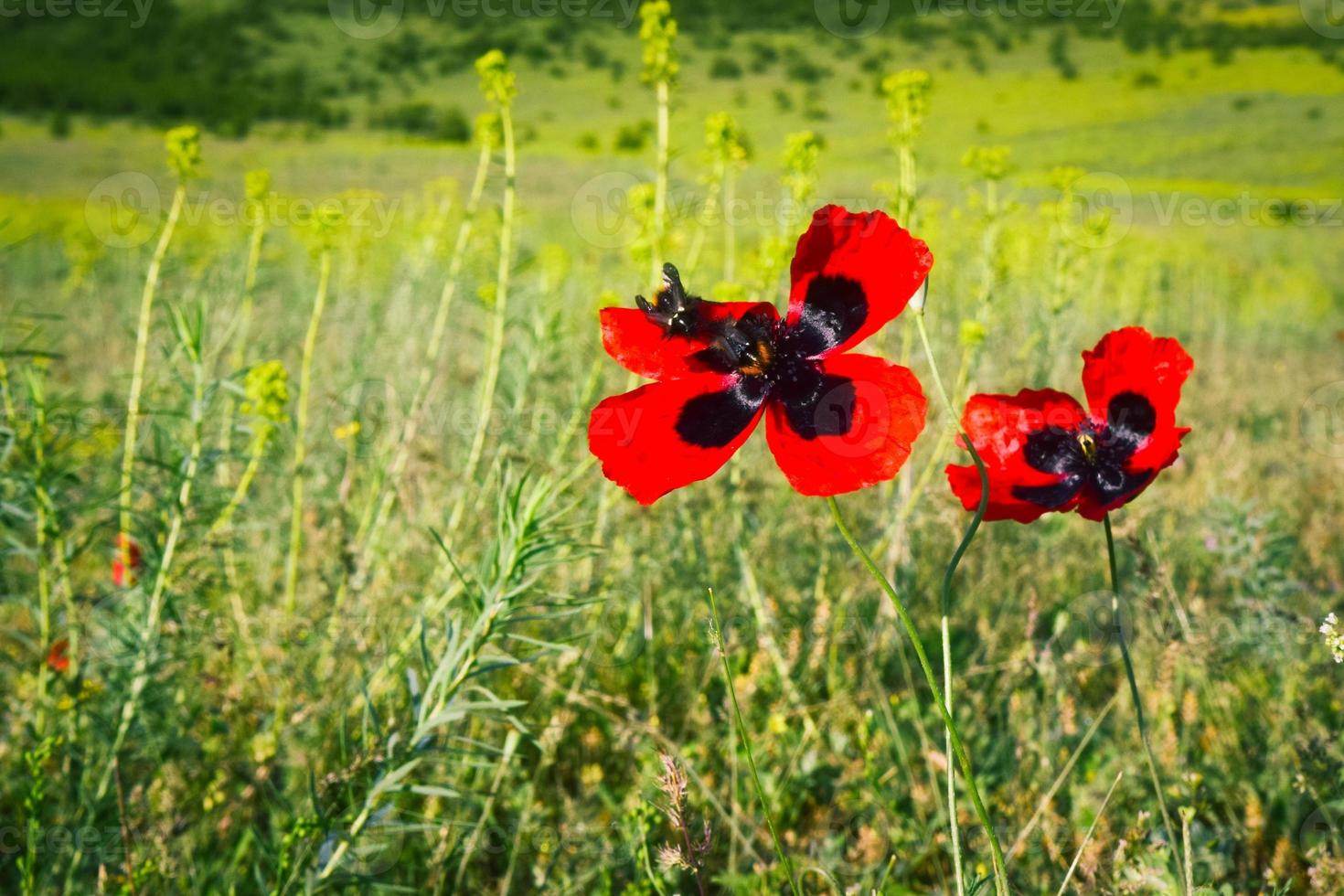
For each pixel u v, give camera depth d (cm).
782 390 138
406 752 196
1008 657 329
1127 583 371
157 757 255
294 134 5778
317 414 397
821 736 294
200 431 262
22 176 3294
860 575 334
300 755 256
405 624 289
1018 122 4947
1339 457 534
